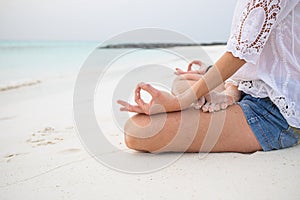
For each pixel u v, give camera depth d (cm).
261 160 128
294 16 126
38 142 177
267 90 133
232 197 101
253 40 121
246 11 123
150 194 106
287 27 127
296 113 129
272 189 104
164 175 120
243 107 138
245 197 100
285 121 135
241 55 123
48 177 125
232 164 126
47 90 442
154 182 115
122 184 115
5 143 179
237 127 135
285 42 129
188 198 102
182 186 110
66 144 169
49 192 112
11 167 139
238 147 138
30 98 371
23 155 155
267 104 137
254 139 136
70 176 125
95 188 113
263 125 135
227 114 136
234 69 128
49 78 619
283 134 136
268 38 131
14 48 2031
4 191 115
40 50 1920
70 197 107
